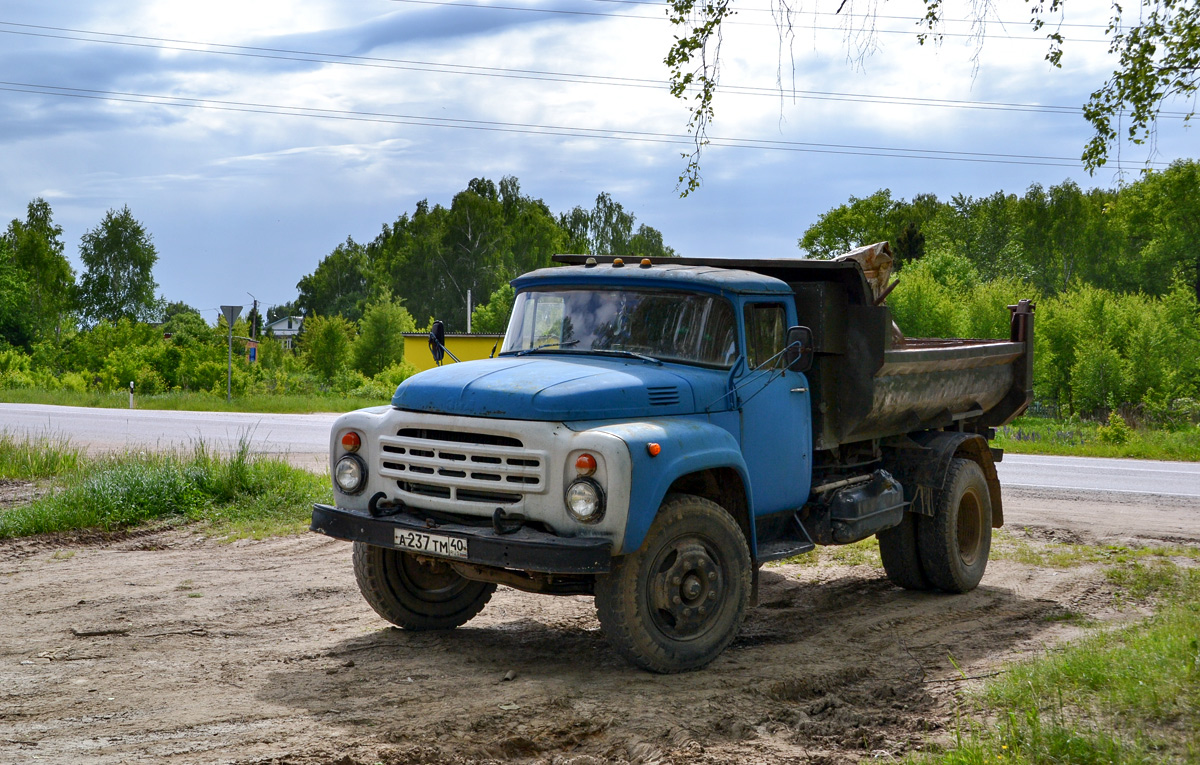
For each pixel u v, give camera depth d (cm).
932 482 762
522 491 507
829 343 675
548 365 573
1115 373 3462
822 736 463
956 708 498
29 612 675
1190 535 1045
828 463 725
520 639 629
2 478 1285
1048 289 7788
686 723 461
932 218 8669
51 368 5184
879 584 824
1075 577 845
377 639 617
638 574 521
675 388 564
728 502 593
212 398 3331
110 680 520
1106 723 453
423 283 8588
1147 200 6569
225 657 570
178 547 931
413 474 541
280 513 1067
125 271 8581
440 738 437
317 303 11062
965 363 801
